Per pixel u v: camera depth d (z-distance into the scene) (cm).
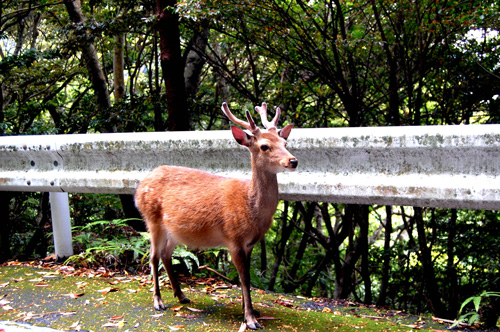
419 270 823
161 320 298
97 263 435
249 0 569
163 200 321
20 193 903
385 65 761
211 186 310
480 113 863
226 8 556
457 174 287
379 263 878
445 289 856
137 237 475
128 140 387
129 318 301
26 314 307
